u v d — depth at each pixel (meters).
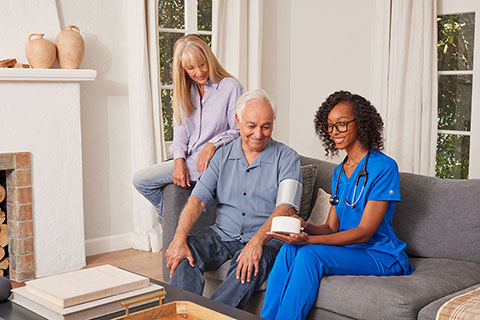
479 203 2.49
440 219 2.55
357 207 2.42
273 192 2.62
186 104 3.13
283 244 2.54
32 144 3.75
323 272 2.27
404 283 2.17
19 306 1.72
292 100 5.54
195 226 3.01
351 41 5.01
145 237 4.44
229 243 2.65
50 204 3.85
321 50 5.25
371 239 2.42
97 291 1.67
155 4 4.33
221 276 2.62
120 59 4.35
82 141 4.20
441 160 4.63
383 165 2.37
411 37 4.54
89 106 4.21
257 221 2.65
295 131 5.54
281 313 2.22
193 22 4.78
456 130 4.54
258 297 2.48
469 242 2.48
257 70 5.00
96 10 4.19
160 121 4.43
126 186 4.48
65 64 3.84
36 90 3.73
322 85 5.27
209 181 2.69
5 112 3.62
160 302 1.69
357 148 2.47
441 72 4.57
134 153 4.40
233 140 2.94
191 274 2.50
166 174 3.22
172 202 3.07
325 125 2.53
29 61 3.74
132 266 4.04
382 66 4.73
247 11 4.96
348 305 2.14
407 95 4.58
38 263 3.83
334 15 5.12
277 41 5.36
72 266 3.98
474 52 4.37
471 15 4.38
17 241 3.73
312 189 2.92
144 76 4.29
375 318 2.07
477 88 4.38
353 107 2.42
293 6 5.45
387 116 4.73
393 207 2.45
